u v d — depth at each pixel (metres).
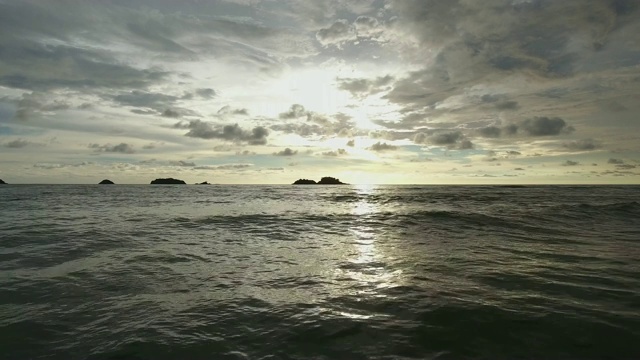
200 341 4.20
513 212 20.11
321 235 12.78
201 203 29.36
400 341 4.18
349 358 3.80
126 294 5.93
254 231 13.72
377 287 6.33
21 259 8.41
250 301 5.60
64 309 5.24
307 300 5.64
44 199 32.25
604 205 24.70
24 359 3.83
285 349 4.00
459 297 5.72
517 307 5.23
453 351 3.95
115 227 14.06
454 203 28.83
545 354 3.86
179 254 9.16
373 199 35.34
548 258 8.70
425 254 9.28
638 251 9.57
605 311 5.07
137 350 3.98
